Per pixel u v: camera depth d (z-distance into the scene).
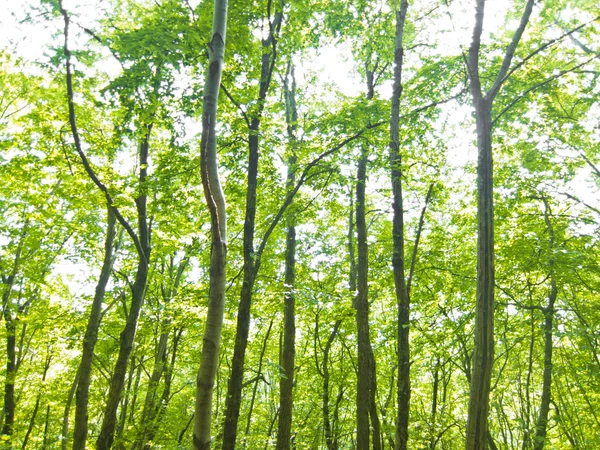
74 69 9.95
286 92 17.78
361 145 12.16
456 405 19.91
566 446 16.66
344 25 14.17
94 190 13.61
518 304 14.50
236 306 14.52
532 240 13.64
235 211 14.75
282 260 16.61
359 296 13.44
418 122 14.27
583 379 14.47
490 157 7.79
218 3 6.61
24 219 16.78
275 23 12.05
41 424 22.78
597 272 12.69
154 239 15.31
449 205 18.17
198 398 5.68
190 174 10.83
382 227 19.66
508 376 19.55
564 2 13.32
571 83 14.68
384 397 23.91
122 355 11.75
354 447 19.98
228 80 10.74
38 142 13.42
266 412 23.86
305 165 12.09
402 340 9.98
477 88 8.21
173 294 18.23
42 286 17.23
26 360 21.03
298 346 23.53
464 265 16.39
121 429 16.45
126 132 10.26
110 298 17.33
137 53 8.95
